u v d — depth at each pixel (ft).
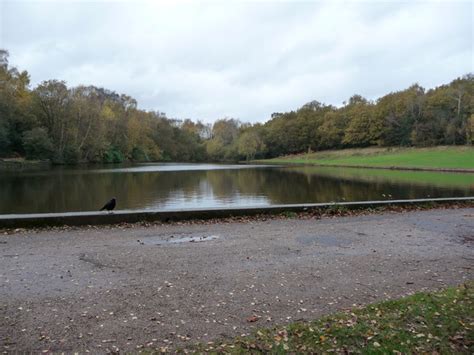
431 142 287.28
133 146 342.85
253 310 16.83
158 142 382.42
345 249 27.35
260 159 414.00
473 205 48.26
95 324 15.29
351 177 151.43
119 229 33.63
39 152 228.84
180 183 130.41
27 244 27.84
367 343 13.57
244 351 13.14
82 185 120.16
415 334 14.08
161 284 19.83
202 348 13.39
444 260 24.79
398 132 315.99
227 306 17.21
